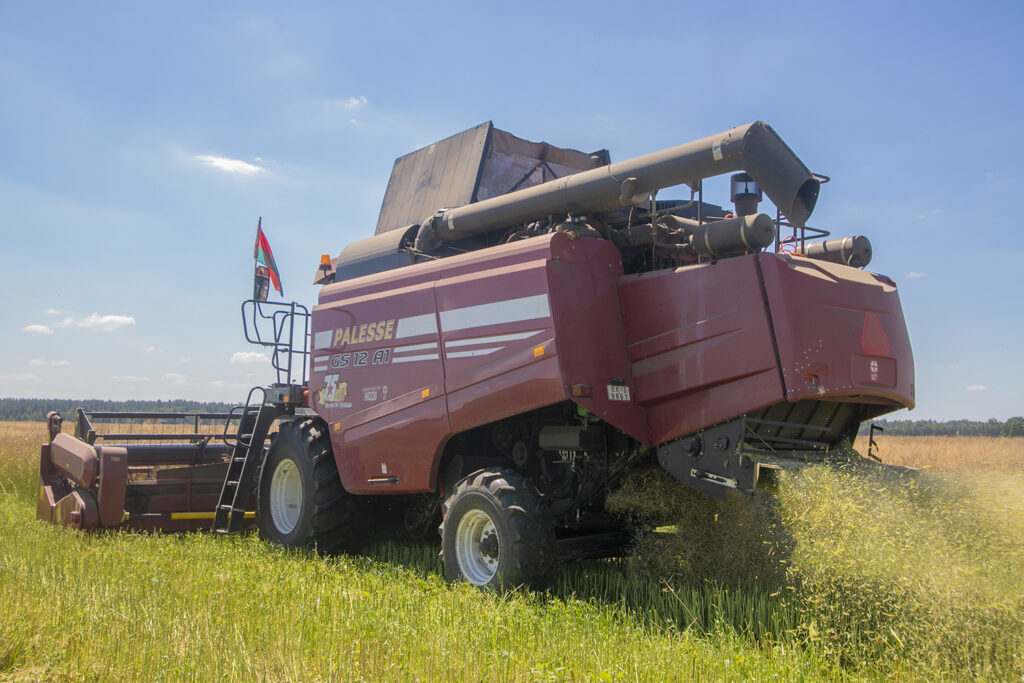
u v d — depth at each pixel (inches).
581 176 257.4
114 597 201.9
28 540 290.5
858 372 230.2
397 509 334.6
